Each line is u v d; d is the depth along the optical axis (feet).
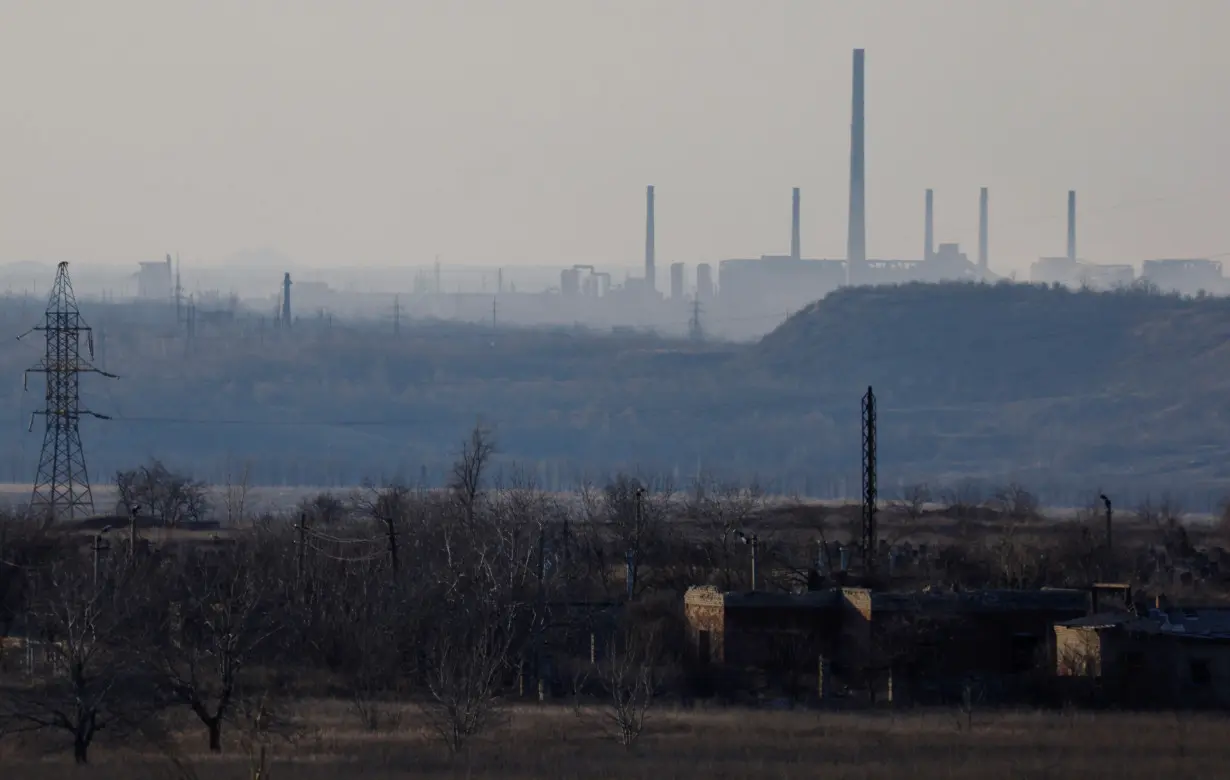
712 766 522.88
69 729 556.51
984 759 535.19
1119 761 529.04
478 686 606.96
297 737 595.06
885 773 506.48
